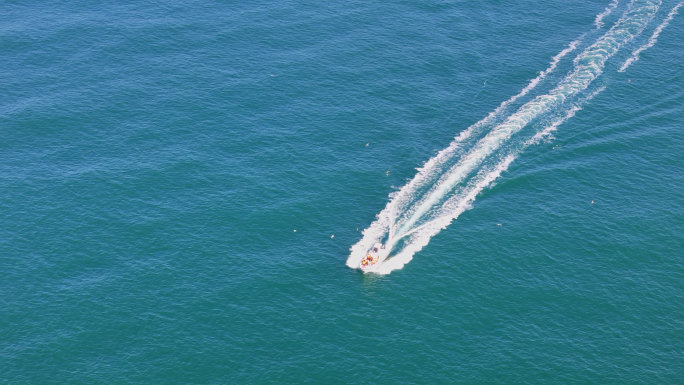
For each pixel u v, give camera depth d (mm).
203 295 114875
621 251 124312
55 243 123500
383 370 103875
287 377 102562
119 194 133750
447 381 102438
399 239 126750
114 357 104875
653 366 105312
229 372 103062
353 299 115188
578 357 106375
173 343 107062
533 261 122312
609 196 135500
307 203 133625
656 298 115938
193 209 131125
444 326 110875
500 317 112500
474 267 121188
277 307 113375
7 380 101062
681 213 132000
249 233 126938
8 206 130375
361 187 137625
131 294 114688
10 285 115625
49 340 107062
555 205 133500
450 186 137875
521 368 104562
